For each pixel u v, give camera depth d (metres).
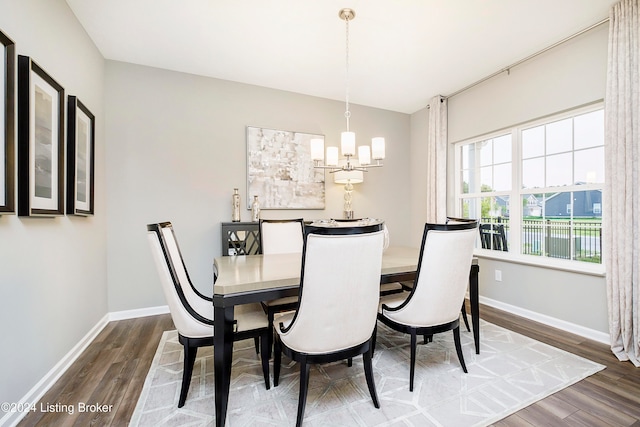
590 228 2.50
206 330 1.53
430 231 1.65
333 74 3.16
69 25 2.08
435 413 1.48
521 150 3.06
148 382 1.77
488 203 3.43
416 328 1.72
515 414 1.47
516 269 2.97
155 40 2.52
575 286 2.48
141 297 2.92
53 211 1.75
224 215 3.25
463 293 1.83
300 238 2.79
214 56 2.79
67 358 1.95
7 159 1.35
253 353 2.19
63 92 1.87
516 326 2.64
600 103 2.38
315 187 3.72
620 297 2.08
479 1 2.05
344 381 1.79
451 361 2.02
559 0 2.04
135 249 2.90
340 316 1.36
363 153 2.40
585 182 2.53
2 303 1.35
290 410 1.51
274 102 3.51
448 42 2.56
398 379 1.80
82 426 1.39
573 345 2.25
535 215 2.93
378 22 2.28
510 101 3.01
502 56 2.79
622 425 1.39
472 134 3.45
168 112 3.03
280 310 2.00
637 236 2.00
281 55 2.77
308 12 2.16
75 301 2.09
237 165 3.31
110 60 2.82
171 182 3.04
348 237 1.28
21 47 1.51
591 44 2.35
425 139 4.17
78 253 2.15
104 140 2.78
